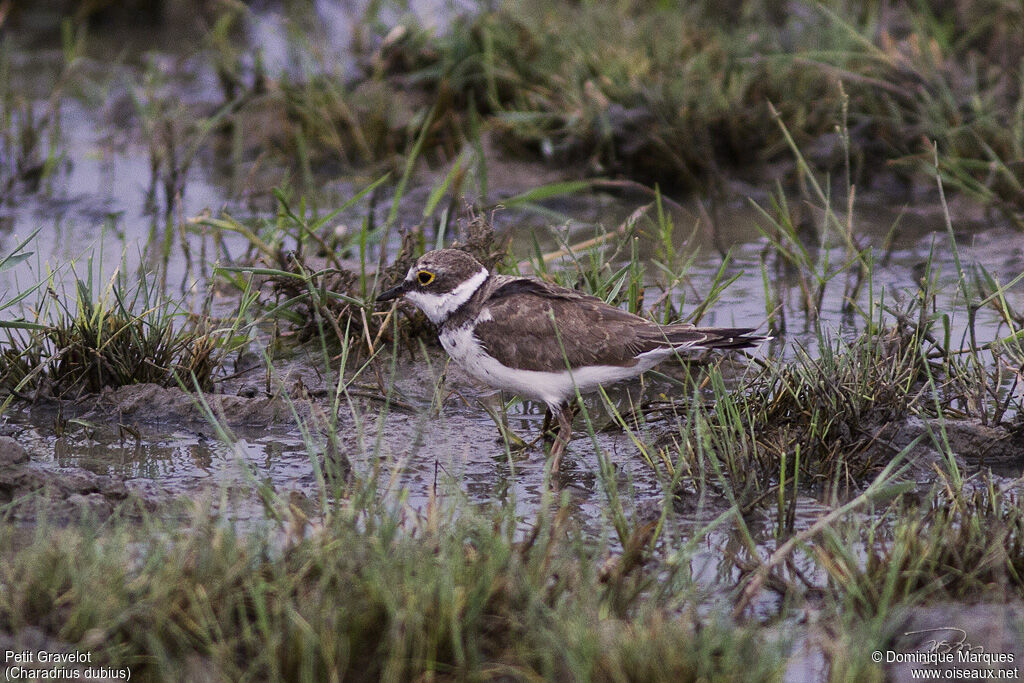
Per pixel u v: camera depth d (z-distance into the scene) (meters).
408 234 12.76
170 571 7.32
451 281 10.55
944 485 9.44
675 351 10.28
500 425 10.48
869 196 17.38
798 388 10.64
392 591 7.14
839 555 8.06
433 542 7.91
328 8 26.12
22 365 11.62
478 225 12.23
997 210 16.55
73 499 8.91
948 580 7.97
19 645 6.99
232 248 15.76
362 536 7.85
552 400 10.38
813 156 17.77
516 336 10.29
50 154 18.50
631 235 14.04
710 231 16.25
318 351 13.02
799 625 7.64
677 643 6.95
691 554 8.17
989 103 17.44
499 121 18.20
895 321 12.82
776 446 10.02
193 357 11.70
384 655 6.95
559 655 7.07
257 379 12.25
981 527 8.46
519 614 7.30
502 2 20.02
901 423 10.55
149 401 11.32
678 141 17.70
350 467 10.16
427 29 20.06
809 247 15.64
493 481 10.01
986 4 19.75
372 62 20.05
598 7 20.83
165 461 10.30
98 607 7.06
